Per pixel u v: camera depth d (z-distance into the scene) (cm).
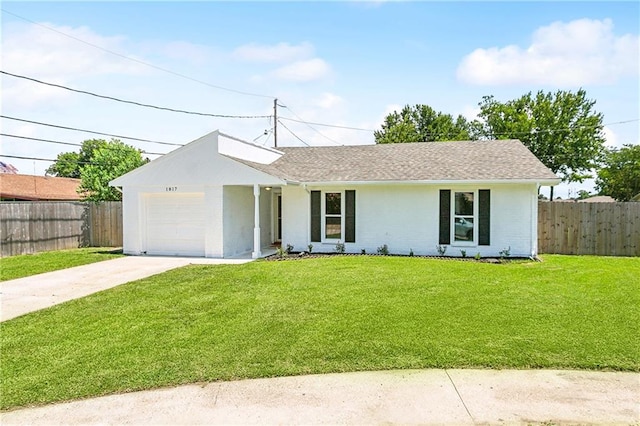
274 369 460
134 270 1109
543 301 712
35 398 402
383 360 479
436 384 420
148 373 454
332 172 1483
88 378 444
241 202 1494
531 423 347
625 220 1440
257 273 1001
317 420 356
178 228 1447
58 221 1656
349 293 784
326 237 1466
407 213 1398
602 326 580
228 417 363
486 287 820
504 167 1361
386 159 1580
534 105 3086
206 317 651
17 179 3212
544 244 1516
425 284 849
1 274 1070
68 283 945
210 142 1365
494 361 471
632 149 3095
